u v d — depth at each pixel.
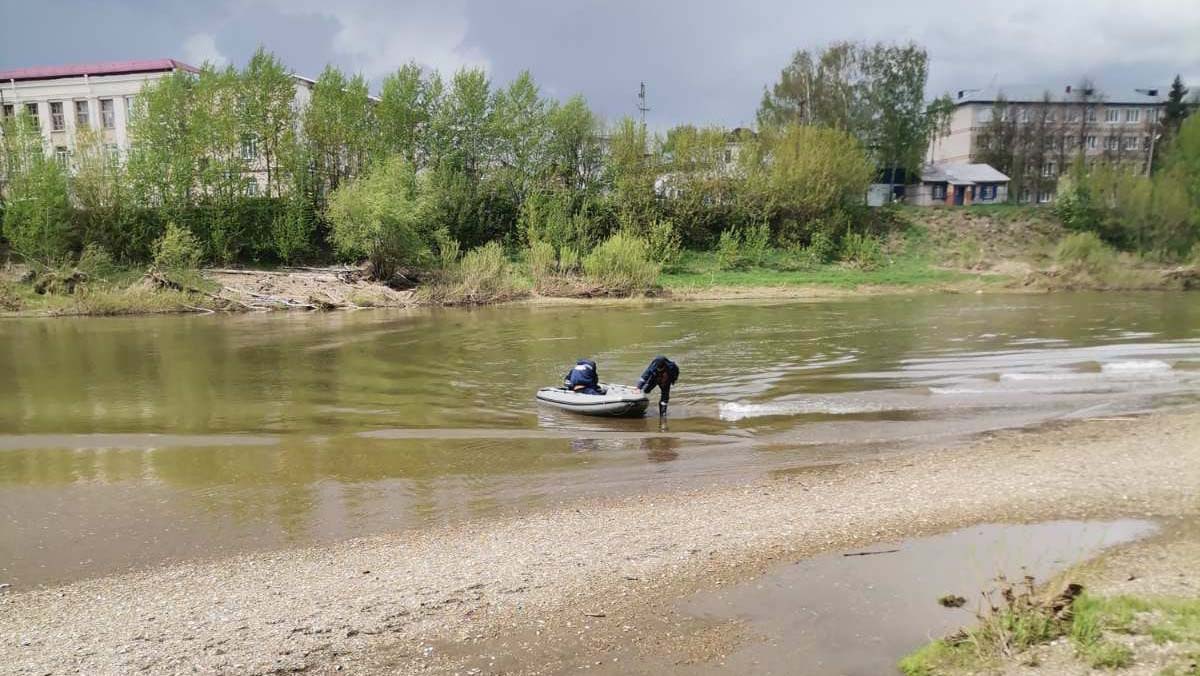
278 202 46.72
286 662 6.68
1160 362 20.70
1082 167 60.91
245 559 8.99
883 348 24.06
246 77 48.50
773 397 17.31
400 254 42.94
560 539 9.40
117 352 24.42
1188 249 56.50
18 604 7.95
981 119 89.94
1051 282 46.66
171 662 6.72
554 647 6.85
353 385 19.14
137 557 9.10
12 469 12.44
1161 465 11.55
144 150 45.06
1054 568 8.12
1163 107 89.38
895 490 10.87
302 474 12.16
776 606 7.50
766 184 55.84
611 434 14.48
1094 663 5.79
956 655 6.22
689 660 6.57
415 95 52.88
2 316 34.41
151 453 13.33
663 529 9.63
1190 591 7.17
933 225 59.94
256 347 25.34
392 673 6.50
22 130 41.91
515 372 20.80
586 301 41.34
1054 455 12.30
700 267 51.72
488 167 54.72
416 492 11.30
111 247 43.03
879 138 71.00
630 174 54.84
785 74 71.94
